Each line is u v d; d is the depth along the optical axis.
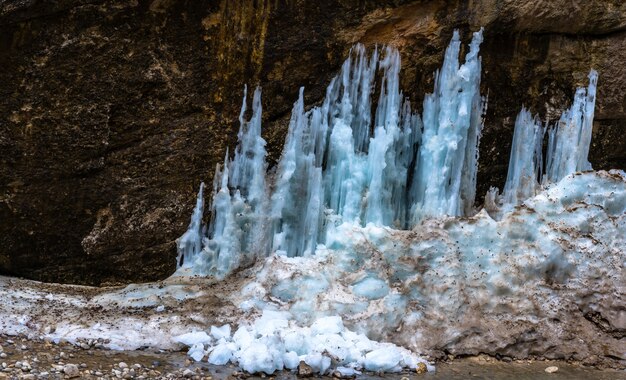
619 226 5.74
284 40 5.74
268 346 4.68
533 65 6.09
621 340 5.45
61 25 5.38
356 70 5.89
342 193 5.88
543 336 5.33
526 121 6.19
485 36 5.95
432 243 5.47
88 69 5.51
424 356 5.11
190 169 5.82
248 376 4.51
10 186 5.64
